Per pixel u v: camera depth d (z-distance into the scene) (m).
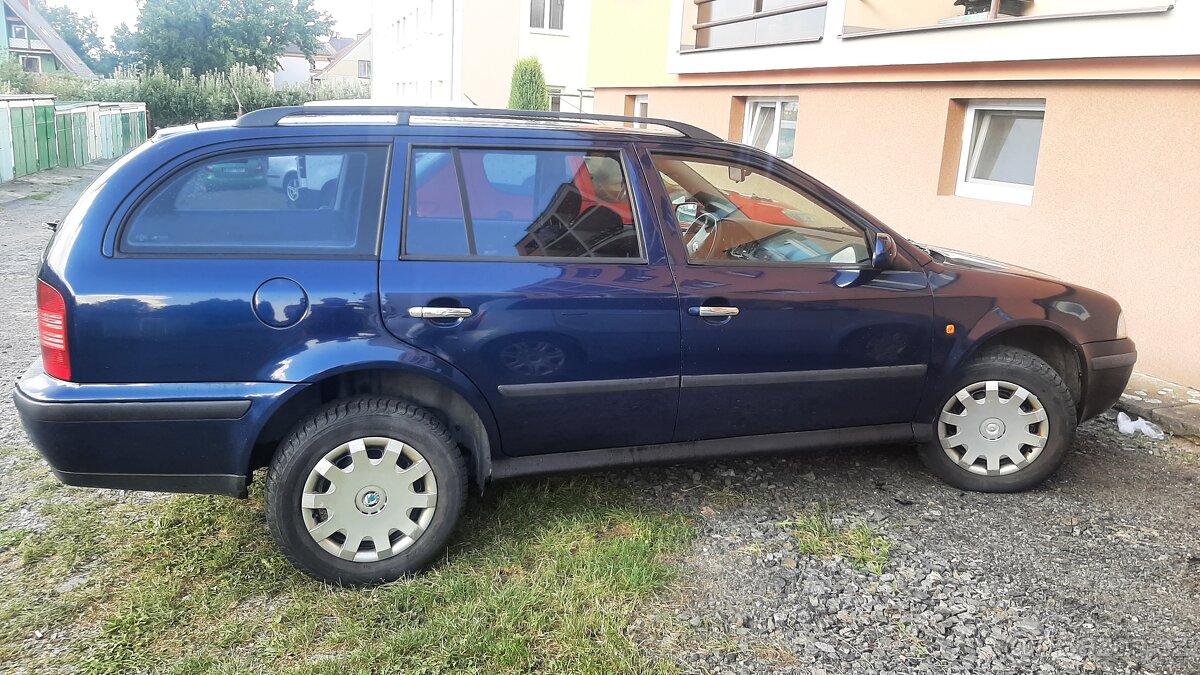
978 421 3.93
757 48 9.31
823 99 8.61
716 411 3.55
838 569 3.31
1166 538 3.60
